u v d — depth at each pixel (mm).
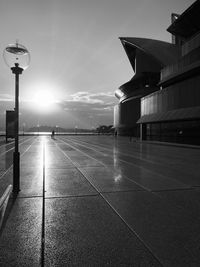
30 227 4547
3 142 33875
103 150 22828
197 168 11938
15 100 7156
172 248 3781
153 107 39656
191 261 3412
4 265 3299
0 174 9766
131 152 20828
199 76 27219
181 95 30875
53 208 5652
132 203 6113
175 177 9570
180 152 20906
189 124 29594
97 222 4820
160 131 37438
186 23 38000
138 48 72438
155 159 15625
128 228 4543
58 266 3281
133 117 74875
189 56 30047
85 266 3281
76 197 6609
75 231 4391
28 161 14273
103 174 10133
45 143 34750
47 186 7855
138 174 10211
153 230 4461
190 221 4922
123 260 3428
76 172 10586
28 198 6461
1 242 3949
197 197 6715
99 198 6535
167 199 6500
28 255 3555
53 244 3889
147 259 3453
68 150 22484
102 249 3738
